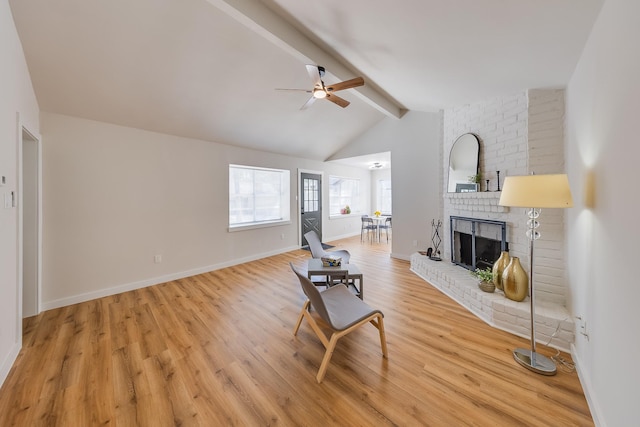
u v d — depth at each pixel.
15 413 1.47
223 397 1.59
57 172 2.93
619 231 1.20
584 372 1.67
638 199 1.03
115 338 2.26
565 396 1.57
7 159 1.86
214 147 4.43
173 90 3.07
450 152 3.79
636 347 1.03
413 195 4.81
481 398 1.56
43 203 2.84
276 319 2.62
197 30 2.40
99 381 1.73
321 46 2.65
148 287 3.59
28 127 2.39
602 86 1.41
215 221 4.46
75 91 2.75
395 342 2.18
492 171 3.03
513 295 2.39
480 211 3.17
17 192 2.04
